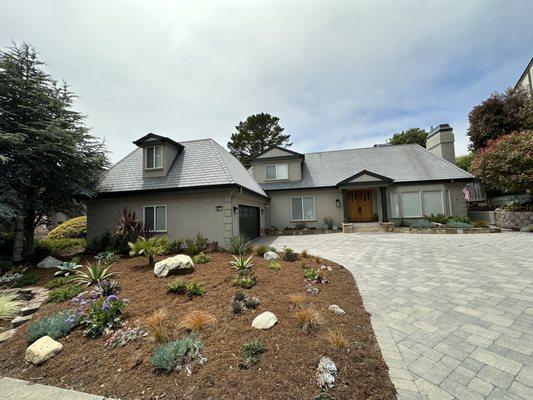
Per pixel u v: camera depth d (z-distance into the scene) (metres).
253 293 4.82
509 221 13.28
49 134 8.41
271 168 18.78
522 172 11.99
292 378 2.52
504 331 3.45
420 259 7.68
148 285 5.43
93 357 3.16
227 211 10.73
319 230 16.36
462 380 2.52
